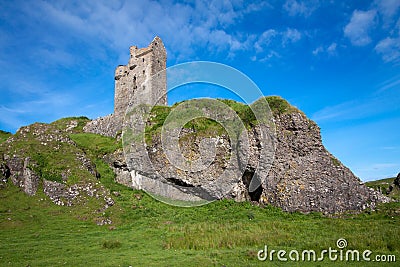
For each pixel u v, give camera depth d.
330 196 35.69
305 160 38.59
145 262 18.61
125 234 26.28
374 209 34.78
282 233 25.64
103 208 32.47
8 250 21.27
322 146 39.84
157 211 34.03
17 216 29.56
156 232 26.53
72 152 40.25
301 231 26.67
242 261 18.95
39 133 43.16
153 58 51.53
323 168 37.91
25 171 35.38
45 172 35.75
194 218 32.50
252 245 23.05
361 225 28.50
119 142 46.19
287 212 34.81
